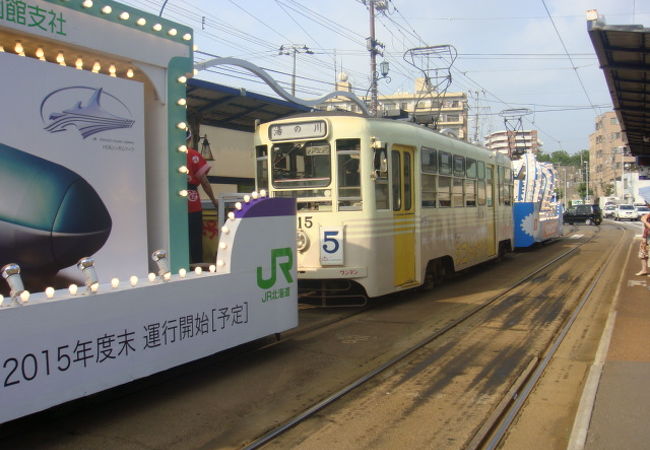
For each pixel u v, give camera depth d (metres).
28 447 4.12
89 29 5.18
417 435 4.30
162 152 6.01
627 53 8.50
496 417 4.58
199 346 5.25
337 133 8.77
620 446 3.85
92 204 5.23
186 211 6.25
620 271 13.21
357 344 6.97
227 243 5.66
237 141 15.77
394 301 9.89
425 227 10.24
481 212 13.64
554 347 6.64
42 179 4.84
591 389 4.91
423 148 10.23
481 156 13.70
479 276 13.23
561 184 101.81
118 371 4.49
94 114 5.23
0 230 4.60
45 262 4.94
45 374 3.97
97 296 4.33
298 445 4.15
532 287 11.27
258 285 6.01
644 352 6.03
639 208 50.78
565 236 28.02
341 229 8.73
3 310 3.73
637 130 15.91
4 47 5.00
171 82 6.02
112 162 5.39
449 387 5.37
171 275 5.25
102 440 4.25
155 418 4.68
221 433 4.38
